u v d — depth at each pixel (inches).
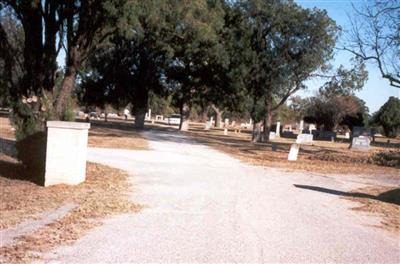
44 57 595.2
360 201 521.0
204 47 1605.6
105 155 818.2
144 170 658.8
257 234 332.5
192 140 1489.9
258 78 1665.8
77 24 634.2
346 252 299.7
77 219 349.1
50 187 488.1
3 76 585.6
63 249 271.4
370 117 3850.9
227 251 284.5
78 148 503.2
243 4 1610.5
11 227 316.2
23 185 497.4
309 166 919.0
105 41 687.1
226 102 1838.1
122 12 601.6
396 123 3496.6
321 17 1612.9
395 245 327.9
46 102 585.0
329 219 406.0
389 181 761.0
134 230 324.8
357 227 381.4
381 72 1192.2
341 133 3501.5
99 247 279.4
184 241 302.5
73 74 617.0
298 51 1656.0
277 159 1024.2
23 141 570.3
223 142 1542.8
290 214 415.5
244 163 882.1
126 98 1930.4
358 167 970.1
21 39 666.2
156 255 269.3
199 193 498.3
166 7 711.1
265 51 1654.8
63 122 498.3
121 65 1863.9
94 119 2785.4
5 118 1878.7
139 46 1818.4
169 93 2090.3
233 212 407.5
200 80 1883.6
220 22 1165.1
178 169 697.6
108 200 426.6
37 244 278.5
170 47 1467.8
